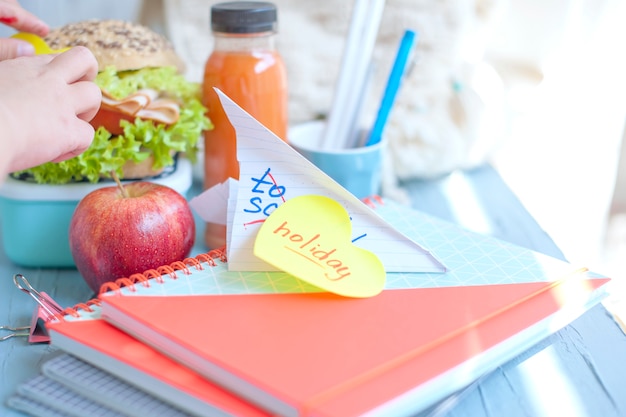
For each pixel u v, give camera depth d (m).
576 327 0.51
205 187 0.61
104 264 0.49
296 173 0.48
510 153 0.80
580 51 0.73
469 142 0.74
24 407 0.41
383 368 0.39
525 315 0.45
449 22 0.71
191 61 0.70
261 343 0.41
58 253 0.56
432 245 0.52
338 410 0.37
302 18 0.70
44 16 0.73
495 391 0.44
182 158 0.61
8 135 0.40
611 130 0.73
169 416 0.39
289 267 0.46
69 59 0.46
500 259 0.50
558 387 0.45
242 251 0.48
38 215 0.54
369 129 0.66
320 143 0.64
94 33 0.57
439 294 0.46
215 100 0.57
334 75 0.72
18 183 0.54
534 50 0.80
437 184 0.73
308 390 0.37
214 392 0.39
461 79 0.74
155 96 0.57
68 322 0.44
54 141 0.43
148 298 0.44
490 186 0.73
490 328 0.43
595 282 0.48
